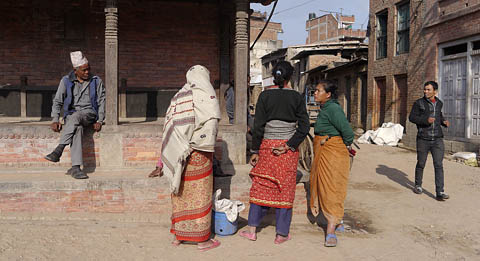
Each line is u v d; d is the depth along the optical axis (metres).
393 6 14.17
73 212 5.02
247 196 5.36
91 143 5.77
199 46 9.03
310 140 5.99
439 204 6.36
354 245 4.46
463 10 10.31
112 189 5.07
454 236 4.89
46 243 4.11
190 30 8.98
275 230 4.86
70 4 8.55
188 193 4.10
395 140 13.27
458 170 9.01
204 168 4.14
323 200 4.48
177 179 3.98
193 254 4.01
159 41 8.89
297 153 4.41
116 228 4.64
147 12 8.81
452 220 5.54
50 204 4.99
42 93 8.43
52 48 8.56
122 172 5.60
